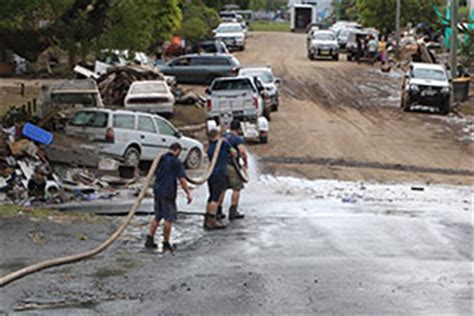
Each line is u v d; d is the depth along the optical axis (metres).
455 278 16.61
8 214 23.12
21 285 15.40
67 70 70.88
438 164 38.50
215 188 22.66
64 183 29.05
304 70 83.62
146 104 49.38
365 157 39.50
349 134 46.78
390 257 18.83
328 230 22.61
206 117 46.12
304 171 35.12
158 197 19.50
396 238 21.50
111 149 33.22
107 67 60.44
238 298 14.73
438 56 93.88
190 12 107.94
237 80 44.53
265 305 14.27
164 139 35.25
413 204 28.25
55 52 74.31
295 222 23.95
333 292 15.23
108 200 27.50
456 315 13.72
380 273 16.98
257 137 43.06
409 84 57.78
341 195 29.88
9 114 39.12
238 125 23.94
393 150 41.94
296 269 17.30
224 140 22.94
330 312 13.84
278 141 43.50
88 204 26.47
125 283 15.83
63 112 37.72
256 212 25.78
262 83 53.78
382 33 118.81
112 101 53.88
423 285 15.91
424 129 50.19
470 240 21.42
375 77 79.75
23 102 51.44
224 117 44.19
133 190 29.80
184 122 49.31
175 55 88.12
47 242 19.64
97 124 33.53
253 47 110.56
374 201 28.72
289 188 31.12
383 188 31.83
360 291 15.36
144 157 34.56
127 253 19.02
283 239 21.17
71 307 13.96
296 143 43.00
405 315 13.68
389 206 27.64
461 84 64.19
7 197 26.84
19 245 19.09
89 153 32.12
